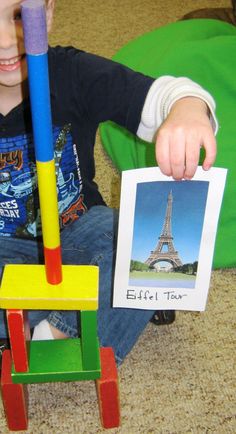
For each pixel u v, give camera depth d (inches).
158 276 32.5
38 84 24.5
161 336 43.6
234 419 38.2
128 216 30.4
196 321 44.8
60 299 30.0
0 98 37.5
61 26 84.0
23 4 23.0
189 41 55.9
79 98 38.8
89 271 31.5
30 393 39.8
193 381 40.5
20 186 40.0
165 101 33.6
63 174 40.5
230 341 43.3
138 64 57.4
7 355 35.9
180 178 29.6
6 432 37.6
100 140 62.2
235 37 55.8
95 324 31.5
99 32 82.9
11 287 30.4
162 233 31.1
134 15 87.8
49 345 35.1
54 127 38.9
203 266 32.2
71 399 39.5
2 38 32.5
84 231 42.2
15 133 38.3
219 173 29.6
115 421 37.3
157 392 39.8
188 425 37.8
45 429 37.8
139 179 29.4
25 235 42.3
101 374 34.7
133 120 36.6
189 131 29.9
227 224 48.4
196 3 91.6
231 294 47.1
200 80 53.5
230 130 49.6
